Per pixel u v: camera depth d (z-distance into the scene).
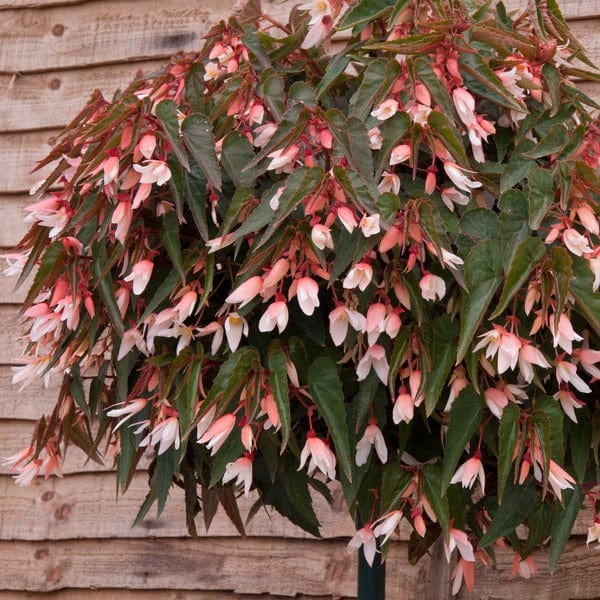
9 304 2.57
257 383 1.23
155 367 1.43
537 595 2.16
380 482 1.44
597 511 1.45
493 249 1.24
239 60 1.55
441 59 1.35
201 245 1.42
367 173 1.27
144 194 1.29
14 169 2.61
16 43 2.65
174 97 1.48
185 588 2.40
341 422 1.26
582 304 1.24
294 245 1.23
